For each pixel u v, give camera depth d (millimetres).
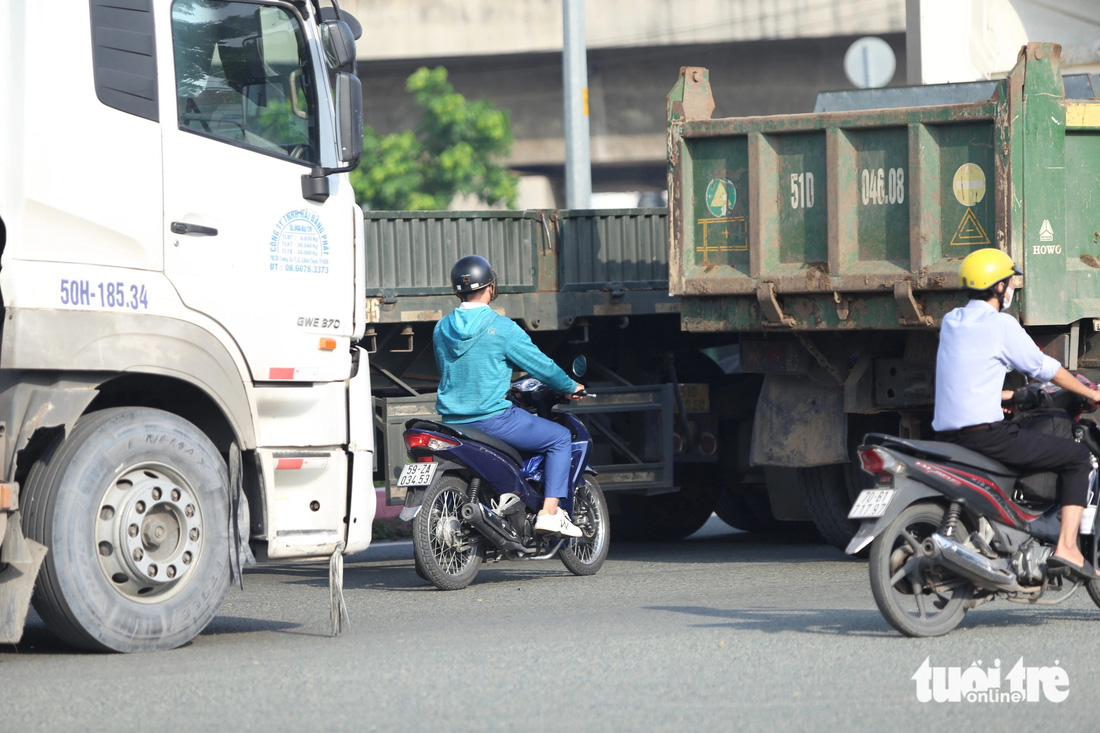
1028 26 48000
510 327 27250
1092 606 22969
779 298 28750
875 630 20750
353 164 21766
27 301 18906
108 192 19641
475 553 27297
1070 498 20406
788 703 16016
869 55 52375
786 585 26781
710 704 15977
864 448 20078
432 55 153250
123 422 19688
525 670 17922
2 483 18609
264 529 21312
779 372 30297
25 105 19047
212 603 20344
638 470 33500
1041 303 26125
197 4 20875
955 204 26734
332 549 22156
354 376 22922
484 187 128875
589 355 35062
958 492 20094
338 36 21562
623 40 156250
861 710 15703
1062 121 26266
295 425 21922
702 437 35344
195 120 20703
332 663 18594
